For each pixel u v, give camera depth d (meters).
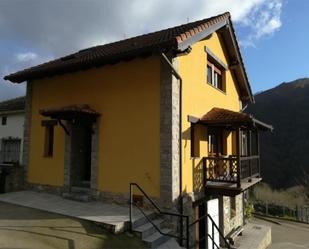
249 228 15.55
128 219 8.24
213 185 11.07
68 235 7.24
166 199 9.16
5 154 16.42
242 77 15.73
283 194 37.25
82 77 11.35
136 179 9.74
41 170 11.97
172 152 9.27
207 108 12.12
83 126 11.93
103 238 7.41
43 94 12.35
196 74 11.29
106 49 12.84
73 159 11.34
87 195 10.47
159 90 9.64
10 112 16.08
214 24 11.70
